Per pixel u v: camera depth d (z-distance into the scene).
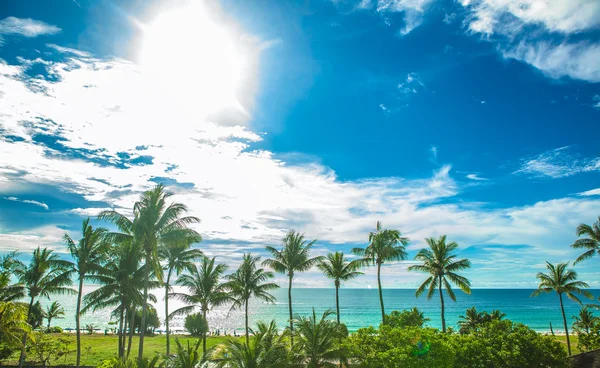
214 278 42.81
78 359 36.41
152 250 32.44
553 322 121.50
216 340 61.62
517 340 28.12
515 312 162.25
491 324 31.08
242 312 171.62
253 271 45.19
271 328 28.02
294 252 45.28
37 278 39.44
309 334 27.62
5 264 37.03
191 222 32.84
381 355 26.19
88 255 38.22
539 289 52.19
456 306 197.25
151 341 60.56
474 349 28.23
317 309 181.62
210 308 43.75
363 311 162.25
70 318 143.50
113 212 31.78
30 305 39.09
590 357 25.30
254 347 24.39
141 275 38.25
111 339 62.56
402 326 39.00
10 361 42.12
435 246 45.09
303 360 26.59
